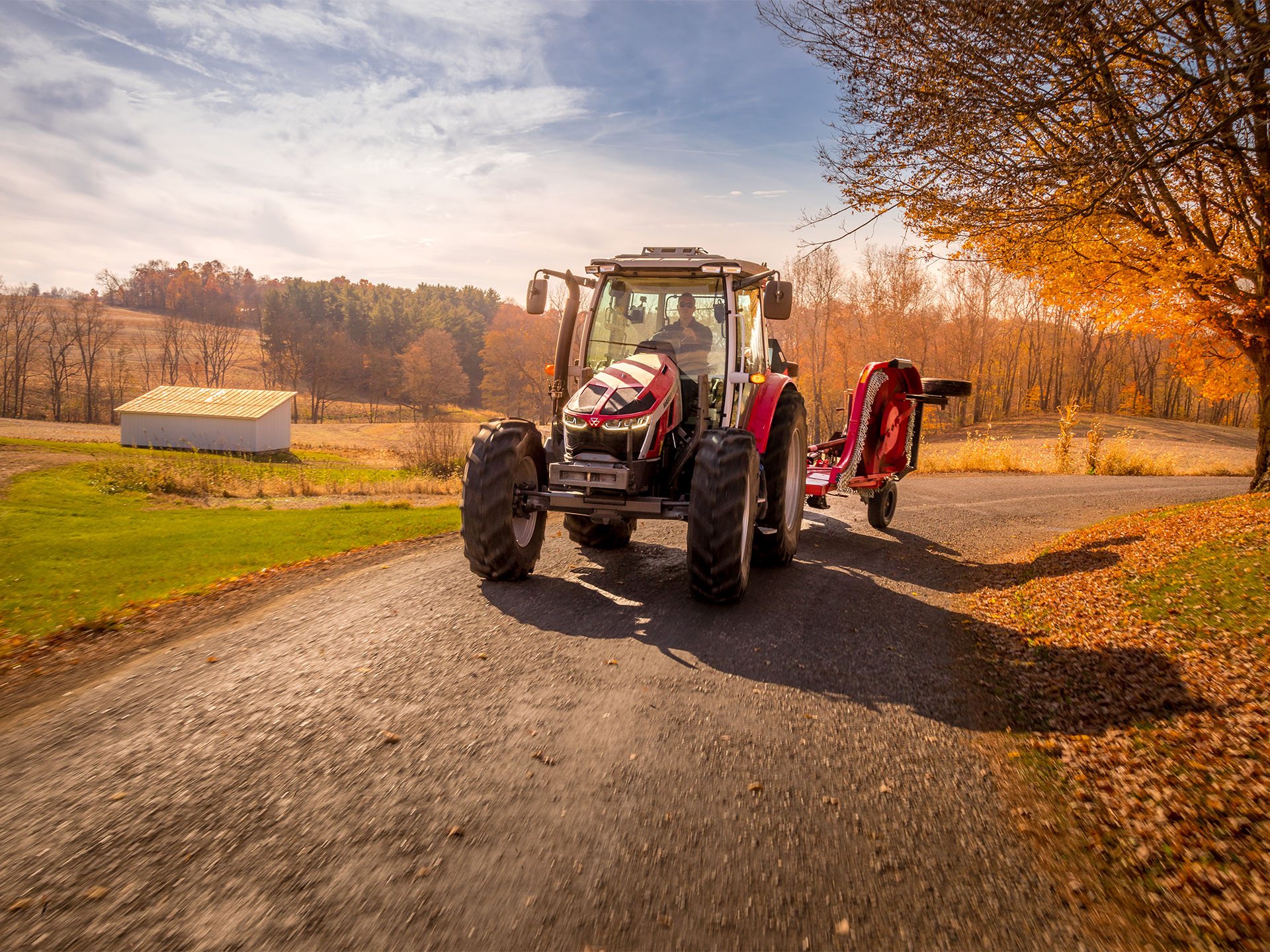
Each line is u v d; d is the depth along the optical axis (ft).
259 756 11.10
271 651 15.61
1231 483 61.00
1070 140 21.27
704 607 19.13
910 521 36.83
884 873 8.75
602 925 7.72
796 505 24.68
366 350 443.32
